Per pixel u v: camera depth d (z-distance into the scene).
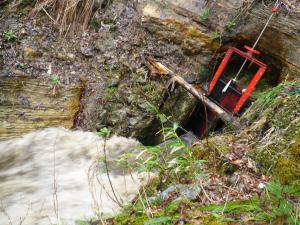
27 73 4.64
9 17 4.91
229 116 4.33
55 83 4.68
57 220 2.74
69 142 4.30
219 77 4.76
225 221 2.16
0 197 3.21
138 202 2.67
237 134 3.51
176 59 5.21
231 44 5.05
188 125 5.01
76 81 4.82
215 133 4.40
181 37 5.16
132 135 4.66
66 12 5.08
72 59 4.96
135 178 3.27
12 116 4.30
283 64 4.70
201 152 3.14
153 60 5.04
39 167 3.82
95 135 4.51
